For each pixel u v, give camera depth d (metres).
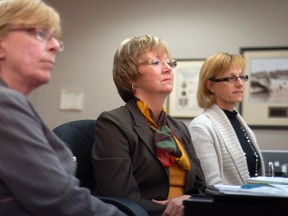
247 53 2.94
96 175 1.40
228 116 2.10
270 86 2.87
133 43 1.64
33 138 0.85
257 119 2.88
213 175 1.80
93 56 3.25
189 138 1.75
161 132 1.53
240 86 2.07
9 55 0.94
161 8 3.15
